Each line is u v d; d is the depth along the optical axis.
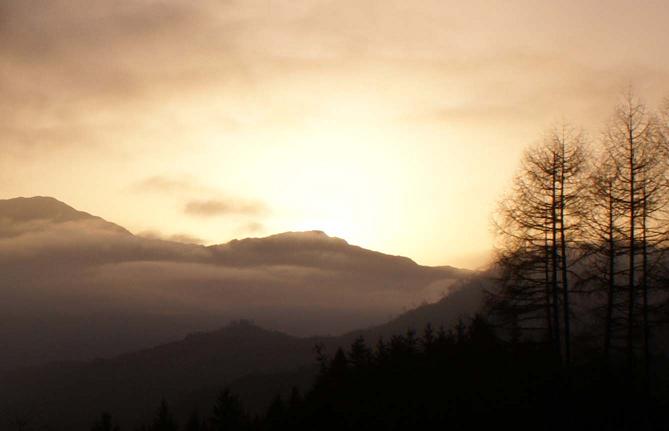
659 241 24.50
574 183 25.05
